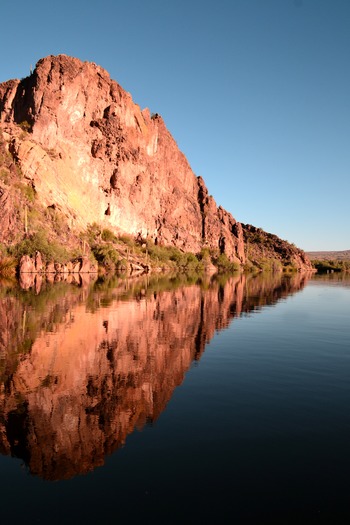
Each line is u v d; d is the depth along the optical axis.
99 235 96.31
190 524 4.38
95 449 6.06
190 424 7.02
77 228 85.62
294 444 6.27
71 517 4.53
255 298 33.66
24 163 80.12
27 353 11.80
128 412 7.55
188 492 4.99
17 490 5.06
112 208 109.38
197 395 8.56
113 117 116.75
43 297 26.84
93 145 108.44
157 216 134.88
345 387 9.19
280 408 7.83
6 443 6.25
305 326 18.33
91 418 7.24
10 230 56.81
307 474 5.41
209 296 33.66
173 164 153.12
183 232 142.88
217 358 11.89
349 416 7.42
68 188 91.44
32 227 61.03
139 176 121.81
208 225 159.25
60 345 12.95
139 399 8.27
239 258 166.00
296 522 4.41
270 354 12.50
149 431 6.73
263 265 158.38
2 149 79.50
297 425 7.00
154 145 140.50
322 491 5.01
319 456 5.90
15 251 54.16
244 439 6.44
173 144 156.00
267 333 16.27
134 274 72.88
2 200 56.81
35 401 8.02
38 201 77.12
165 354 12.23
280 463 5.70
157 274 78.31
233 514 4.55
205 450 6.07
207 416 7.39
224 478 5.30
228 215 178.25
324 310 25.28
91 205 101.50
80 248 72.81
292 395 8.62
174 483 5.19
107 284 42.97
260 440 6.41
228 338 15.06
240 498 4.86
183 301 28.47
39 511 4.63
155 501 4.81
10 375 9.70
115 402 8.06
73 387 8.92
